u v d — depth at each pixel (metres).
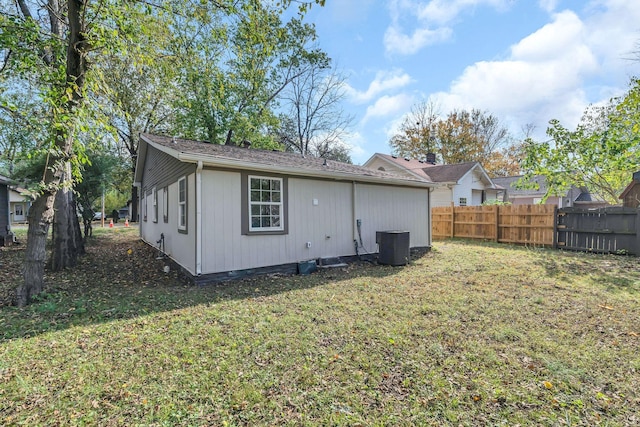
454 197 18.83
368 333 3.68
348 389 2.60
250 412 2.32
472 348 3.29
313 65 23.94
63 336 3.62
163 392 2.54
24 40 5.63
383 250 8.30
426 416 2.28
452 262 8.36
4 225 12.33
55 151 4.74
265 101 21.25
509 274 6.75
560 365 2.94
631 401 2.44
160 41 6.62
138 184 15.08
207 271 6.27
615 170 9.02
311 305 4.77
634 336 3.57
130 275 7.18
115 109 5.79
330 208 8.34
